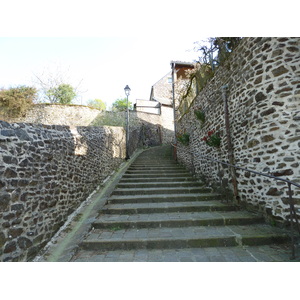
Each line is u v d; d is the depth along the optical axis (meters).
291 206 2.72
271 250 3.01
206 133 6.54
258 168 3.96
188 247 3.22
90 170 5.72
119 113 16.75
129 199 5.15
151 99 23.75
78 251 3.15
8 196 2.47
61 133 4.07
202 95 7.02
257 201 4.05
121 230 3.80
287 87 3.57
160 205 4.82
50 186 3.48
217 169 5.66
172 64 12.23
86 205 4.92
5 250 2.37
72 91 18.06
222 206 4.55
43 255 2.97
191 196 5.24
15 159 2.64
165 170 8.02
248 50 4.22
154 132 19.52
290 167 3.44
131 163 9.64
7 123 2.68
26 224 2.77
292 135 3.46
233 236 3.28
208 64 6.52
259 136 3.94
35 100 14.58
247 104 4.24
